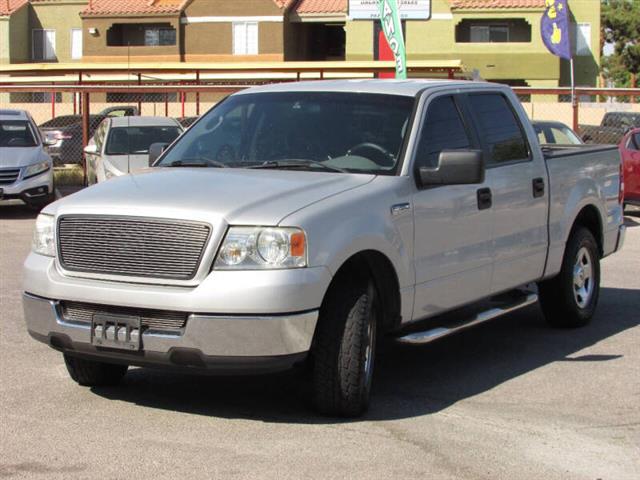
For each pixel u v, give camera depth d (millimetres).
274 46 51344
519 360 7703
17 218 17578
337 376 5898
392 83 7371
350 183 6285
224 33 51781
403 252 6352
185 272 5613
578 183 8641
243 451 5449
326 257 5703
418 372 7320
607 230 9219
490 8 50750
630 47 66938
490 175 7363
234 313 5500
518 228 7691
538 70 51062
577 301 8797
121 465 5215
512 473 5148
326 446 5539
